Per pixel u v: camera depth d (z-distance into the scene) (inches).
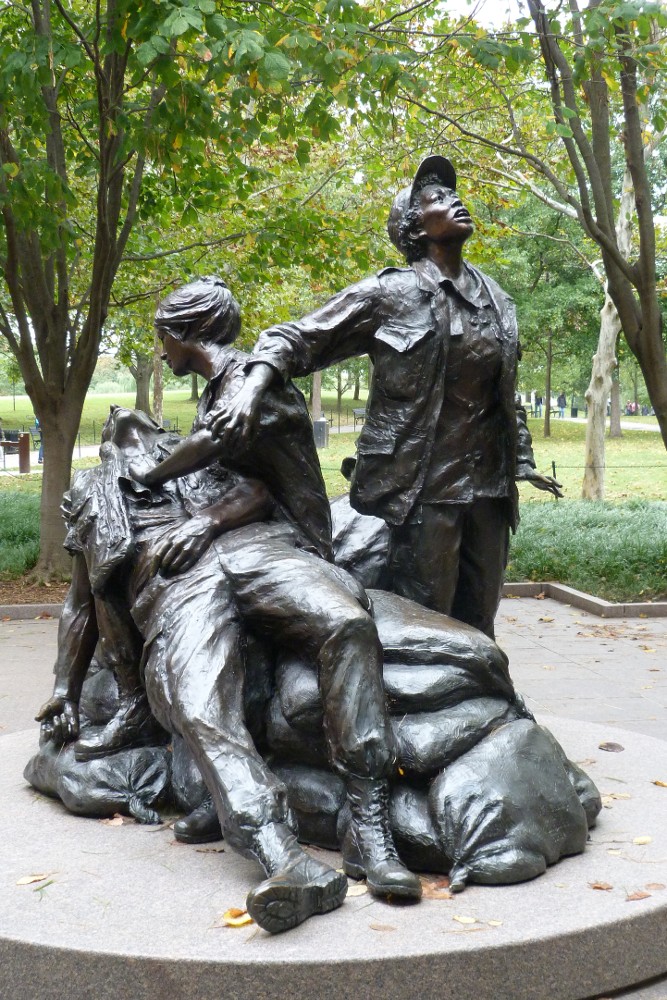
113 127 366.9
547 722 231.3
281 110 343.6
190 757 166.2
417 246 195.3
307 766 158.7
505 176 573.3
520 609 454.9
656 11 303.6
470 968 121.3
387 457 192.1
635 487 936.3
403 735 153.1
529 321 1086.4
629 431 1621.6
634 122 352.2
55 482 488.1
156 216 507.5
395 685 157.2
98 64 358.9
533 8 330.6
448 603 199.3
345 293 189.5
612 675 327.6
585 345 1219.9
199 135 358.3
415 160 547.2
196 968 119.0
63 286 468.8
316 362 186.7
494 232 586.2
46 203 386.6
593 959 127.3
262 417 174.9
